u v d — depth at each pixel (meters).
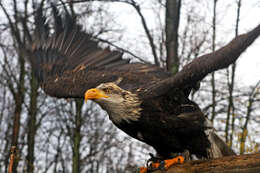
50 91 10.40
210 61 8.94
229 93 18.70
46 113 23.64
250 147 15.17
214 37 18.31
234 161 7.34
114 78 10.43
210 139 9.23
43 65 11.01
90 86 10.30
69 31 11.28
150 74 10.50
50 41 11.23
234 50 9.02
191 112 9.18
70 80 10.59
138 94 9.20
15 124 18.80
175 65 15.65
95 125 25.25
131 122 9.15
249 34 9.24
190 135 9.12
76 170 19.61
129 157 22.67
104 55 10.95
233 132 17.30
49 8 11.30
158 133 9.16
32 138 19.52
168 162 8.77
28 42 11.27
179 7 15.84
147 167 9.26
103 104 9.12
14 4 16.56
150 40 17.41
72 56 11.09
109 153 24.83
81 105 19.84
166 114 9.06
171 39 15.86
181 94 9.23
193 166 7.80
